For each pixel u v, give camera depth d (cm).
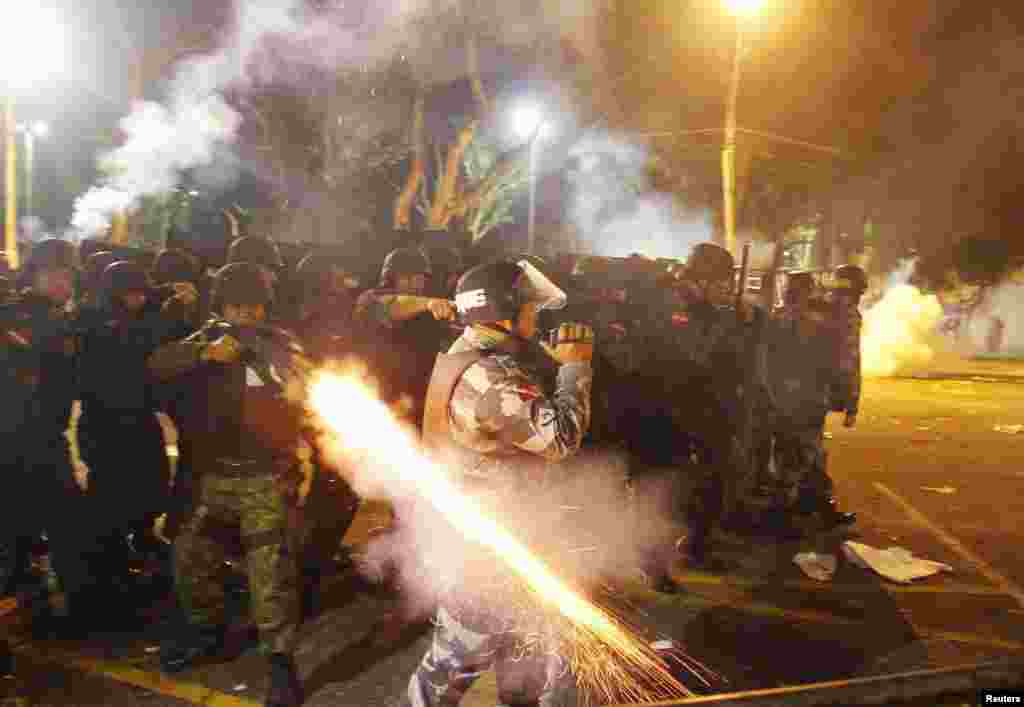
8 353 477
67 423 512
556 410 286
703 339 540
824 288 727
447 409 289
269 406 388
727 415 559
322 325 527
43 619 486
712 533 650
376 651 452
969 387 1602
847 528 675
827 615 504
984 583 557
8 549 502
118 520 510
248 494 389
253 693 408
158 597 517
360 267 642
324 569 540
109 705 396
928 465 894
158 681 418
